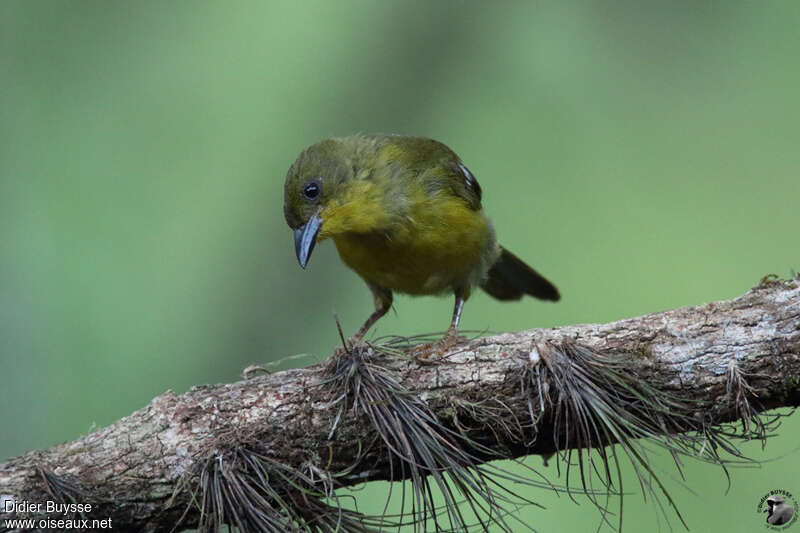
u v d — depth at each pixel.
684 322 6.70
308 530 6.39
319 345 10.73
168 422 6.37
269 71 10.91
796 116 11.77
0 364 10.10
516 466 10.30
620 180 12.09
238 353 10.67
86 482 6.13
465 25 10.55
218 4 10.91
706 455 6.59
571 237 12.28
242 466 6.32
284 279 10.82
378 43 10.62
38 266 10.49
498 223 12.21
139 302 10.66
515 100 11.27
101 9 10.68
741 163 12.09
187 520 6.34
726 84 11.62
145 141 10.98
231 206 10.98
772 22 11.38
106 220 10.82
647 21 10.85
